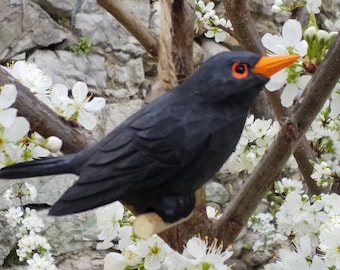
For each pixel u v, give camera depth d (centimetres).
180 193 163
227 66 159
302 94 218
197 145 156
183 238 227
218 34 404
